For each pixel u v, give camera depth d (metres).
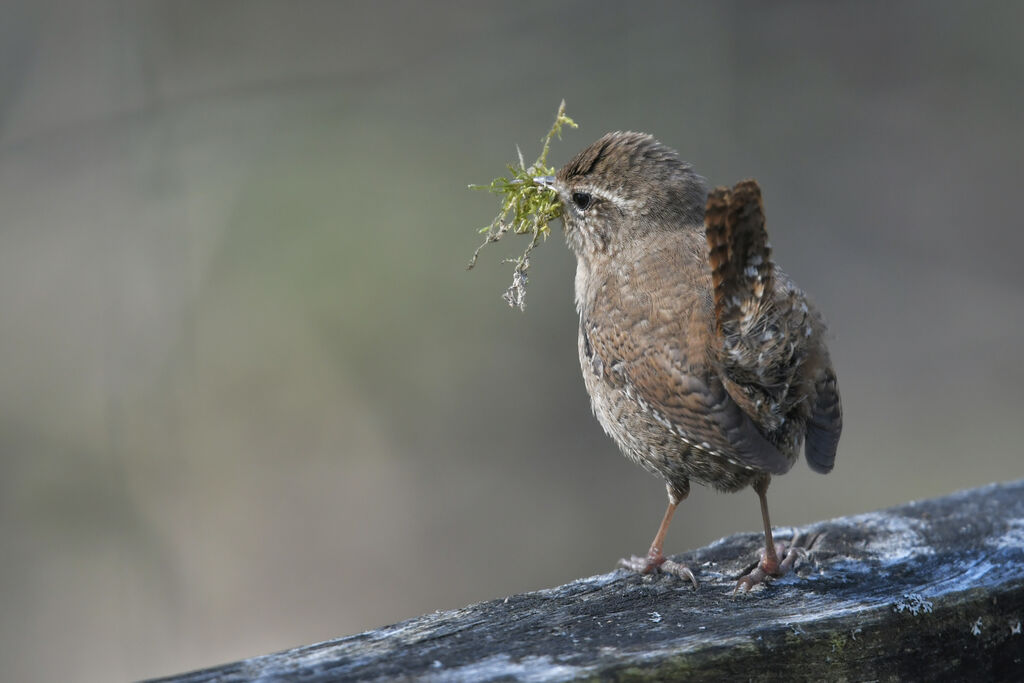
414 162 14.59
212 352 13.53
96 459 13.05
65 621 12.30
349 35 15.10
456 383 13.98
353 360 13.77
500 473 13.88
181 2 14.56
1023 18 15.41
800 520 13.30
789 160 15.51
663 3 15.43
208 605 12.62
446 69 15.18
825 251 15.19
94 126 14.17
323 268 13.85
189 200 14.01
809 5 15.55
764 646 4.34
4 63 14.05
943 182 15.40
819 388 5.63
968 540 5.40
